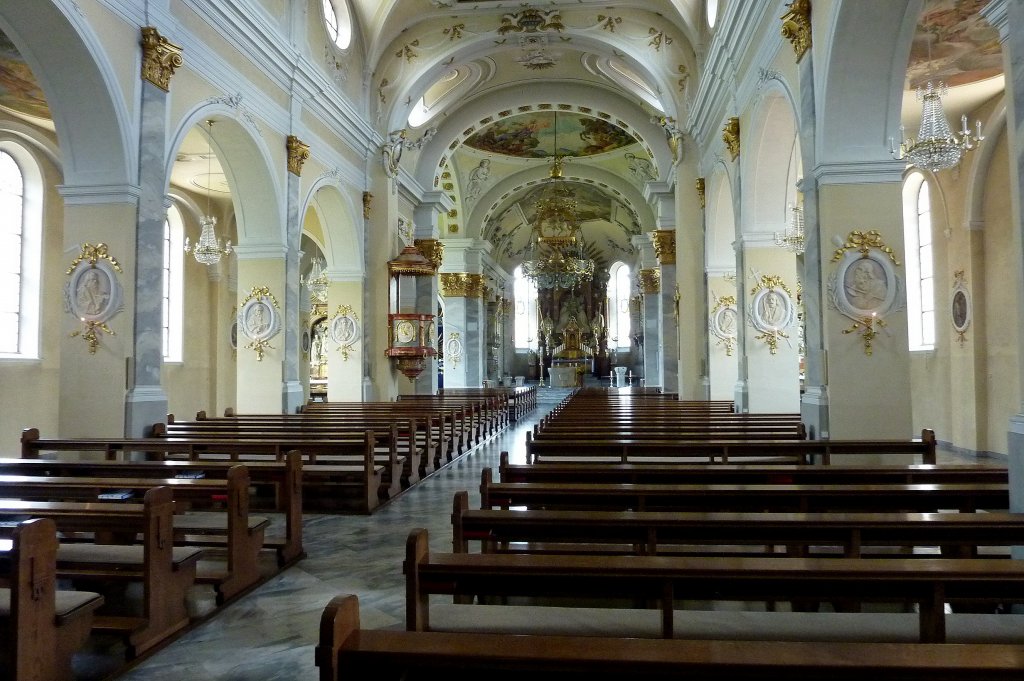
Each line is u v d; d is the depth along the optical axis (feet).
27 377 42.22
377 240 54.60
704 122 48.96
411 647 6.06
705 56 47.78
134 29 27.53
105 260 27.12
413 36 53.26
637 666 5.88
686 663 5.85
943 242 42.32
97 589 15.88
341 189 49.39
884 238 24.26
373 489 25.58
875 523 11.58
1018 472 14.46
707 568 8.93
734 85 38.91
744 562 9.17
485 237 102.94
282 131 40.27
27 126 41.11
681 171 54.19
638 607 14.35
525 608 10.62
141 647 12.50
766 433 26.25
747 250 36.78
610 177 88.99
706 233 50.44
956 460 38.09
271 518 24.39
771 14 30.99
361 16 50.85
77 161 27.17
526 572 9.04
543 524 11.98
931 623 8.70
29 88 35.42
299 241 42.04
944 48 29.76
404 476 30.45
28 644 10.08
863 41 23.15
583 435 25.77
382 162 54.95
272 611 14.92
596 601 14.66
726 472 17.60
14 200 42.32
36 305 42.96
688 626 9.82
